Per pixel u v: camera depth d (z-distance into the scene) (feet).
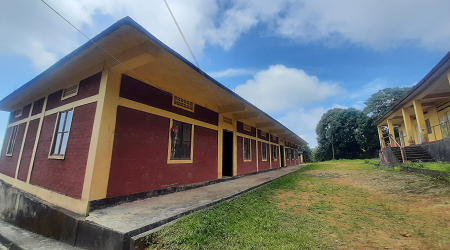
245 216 14.48
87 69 18.90
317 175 38.50
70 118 19.44
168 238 10.71
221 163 31.71
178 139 23.86
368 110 116.06
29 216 19.11
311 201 18.76
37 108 26.05
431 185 20.26
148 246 10.71
